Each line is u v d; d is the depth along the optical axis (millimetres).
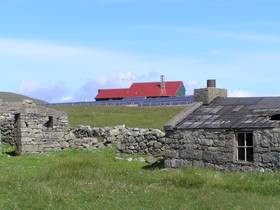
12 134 45625
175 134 29078
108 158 35906
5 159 36344
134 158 35438
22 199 18109
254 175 22938
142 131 37781
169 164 29172
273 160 25406
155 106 84562
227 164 26953
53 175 23344
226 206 17016
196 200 18109
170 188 20375
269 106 28406
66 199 17984
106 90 147250
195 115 29906
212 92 31453
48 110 42938
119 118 64500
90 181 21719
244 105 29609
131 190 19859
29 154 40875
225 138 27156
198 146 28125
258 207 16906
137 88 144250
